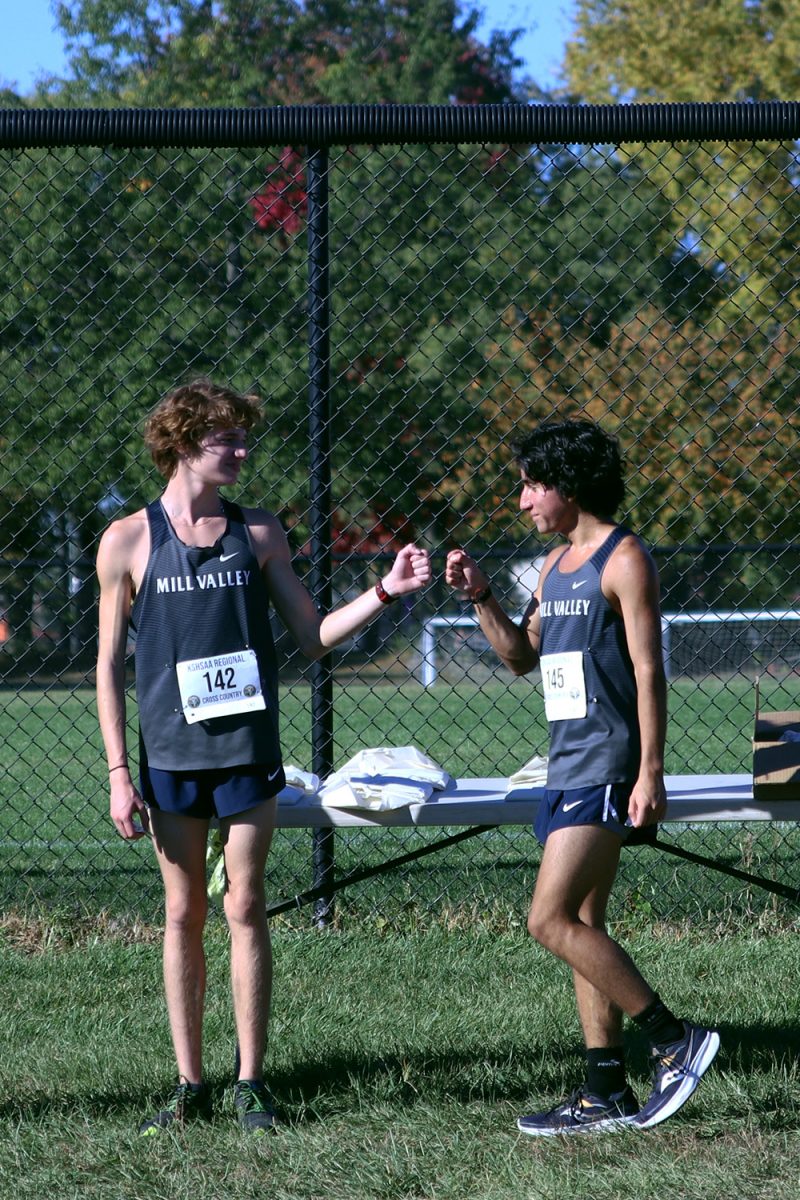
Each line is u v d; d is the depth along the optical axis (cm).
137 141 1481
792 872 1725
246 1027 1042
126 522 1053
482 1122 1030
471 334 4456
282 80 8175
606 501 1018
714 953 1448
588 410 4178
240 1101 1033
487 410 4375
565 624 993
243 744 1019
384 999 1327
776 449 4025
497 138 1503
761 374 4066
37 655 4703
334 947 1481
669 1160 946
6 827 2209
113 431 3588
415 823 1213
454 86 8575
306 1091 1103
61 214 3450
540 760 1285
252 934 1040
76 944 1512
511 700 4434
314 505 1552
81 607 4575
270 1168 959
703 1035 984
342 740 3284
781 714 1296
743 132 1503
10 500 3634
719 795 1212
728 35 7256
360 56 8319
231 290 3909
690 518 4184
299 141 1503
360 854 1944
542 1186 909
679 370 4131
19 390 3559
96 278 3609
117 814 1020
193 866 1047
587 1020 1024
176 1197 917
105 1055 1170
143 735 1044
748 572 4662
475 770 2698
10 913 1611
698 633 4775
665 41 7319
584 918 1002
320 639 1062
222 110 1494
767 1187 909
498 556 4403
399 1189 927
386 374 4353
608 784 973
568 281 4569
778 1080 1079
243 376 3869
